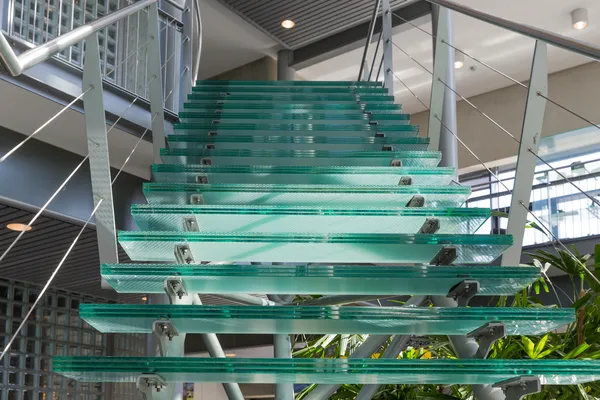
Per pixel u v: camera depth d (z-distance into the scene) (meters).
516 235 2.22
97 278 5.54
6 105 3.67
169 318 1.66
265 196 2.56
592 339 2.63
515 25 2.21
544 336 2.51
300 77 9.77
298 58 9.02
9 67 1.43
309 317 1.65
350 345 3.35
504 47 8.85
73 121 3.92
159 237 2.01
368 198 2.55
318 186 2.51
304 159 3.18
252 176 2.86
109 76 4.27
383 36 5.12
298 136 3.82
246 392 11.84
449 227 2.36
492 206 9.76
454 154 4.96
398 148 3.53
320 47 8.82
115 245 2.16
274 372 1.54
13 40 3.39
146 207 2.22
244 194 2.54
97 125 2.23
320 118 4.16
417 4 7.84
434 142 3.55
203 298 5.85
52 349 5.69
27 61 1.49
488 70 9.38
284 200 2.59
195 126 3.85
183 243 2.02
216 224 2.32
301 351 3.33
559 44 1.94
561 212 9.05
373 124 4.05
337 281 1.85
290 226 2.34
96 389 5.84
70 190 4.25
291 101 4.85
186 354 7.82
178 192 2.55
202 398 11.51
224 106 4.54
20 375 5.41
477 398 1.75
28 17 3.74
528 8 8.07
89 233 4.43
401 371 1.55
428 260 2.17
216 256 2.16
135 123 4.17
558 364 1.55
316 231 2.40
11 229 4.34
